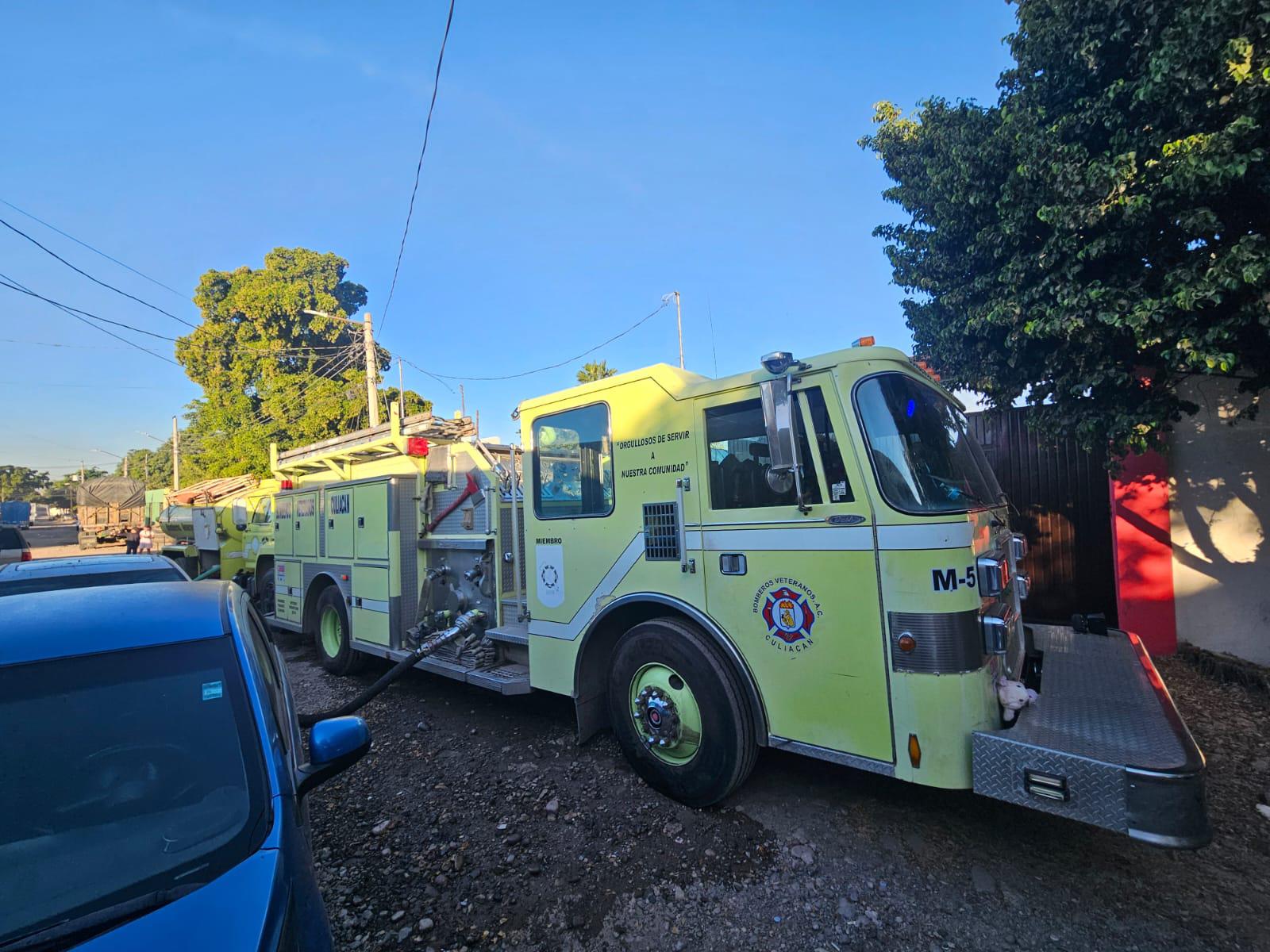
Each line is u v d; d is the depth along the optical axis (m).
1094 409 4.79
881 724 2.97
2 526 12.74
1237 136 3.47
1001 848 3.20
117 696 2.09
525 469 4.70
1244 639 5.81
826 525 3.15
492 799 3.93
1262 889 2.85
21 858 1.71
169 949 1.50
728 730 3.44
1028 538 6.98
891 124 6.43
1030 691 3.19
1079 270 4.29
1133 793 2.36
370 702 5.97
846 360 3.20
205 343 24.75
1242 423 5.84
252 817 1.92
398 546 5.95
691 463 3.69
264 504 9.53
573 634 4.33
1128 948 2.51
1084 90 4.58
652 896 2.95
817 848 3.24
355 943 2.73
